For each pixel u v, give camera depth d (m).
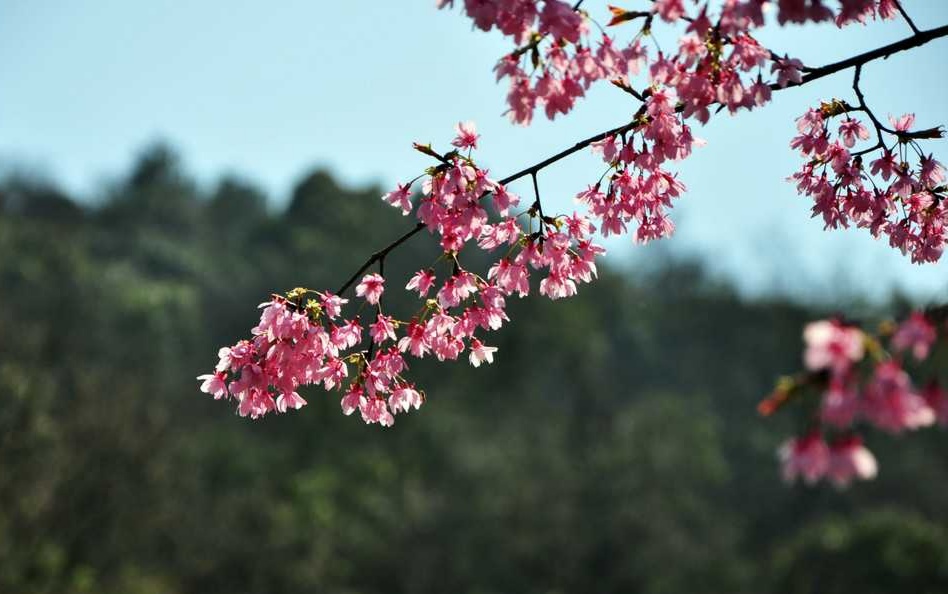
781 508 45.47
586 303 58.31
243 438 44.72
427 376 51.00
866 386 2.12
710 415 50.09
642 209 4.59
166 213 83.06
